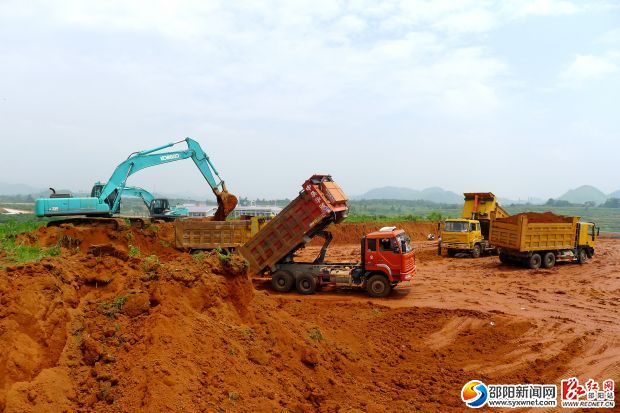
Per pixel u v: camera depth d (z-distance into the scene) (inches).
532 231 935.0
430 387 382.3
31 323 269.7
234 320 360.5
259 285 768.3
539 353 464.8
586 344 489.4
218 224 767.7
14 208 3452.3
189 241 758.5
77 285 327.0
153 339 292.7
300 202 685.9
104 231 684.7
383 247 684.7
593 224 1045.8
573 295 708.0
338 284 708.0
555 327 543.2
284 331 375.9
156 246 745.6
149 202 1042.7
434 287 766.5
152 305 324.2
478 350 473.4
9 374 244.4
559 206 7007.9
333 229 1539.1
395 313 590.9
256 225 812.0
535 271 915.4
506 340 501.4
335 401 332.8
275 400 299.0
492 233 1000.2
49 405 243.0
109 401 257.3
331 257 1111.0
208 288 355.9
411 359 446.9
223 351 315.6
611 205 7042.3
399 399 359.6
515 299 681.0
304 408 307.1
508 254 980.6
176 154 871.1
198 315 333.4
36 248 443.5
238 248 725.9
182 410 254.2
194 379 279.3
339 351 417.1
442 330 535.2
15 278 288.5
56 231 645.3
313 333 409.1
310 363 361.1
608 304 653.9
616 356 455.8
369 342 473.1
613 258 1122.0
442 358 452.8
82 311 311.4
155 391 257.1
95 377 270.7
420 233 1750.7
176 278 344.5
